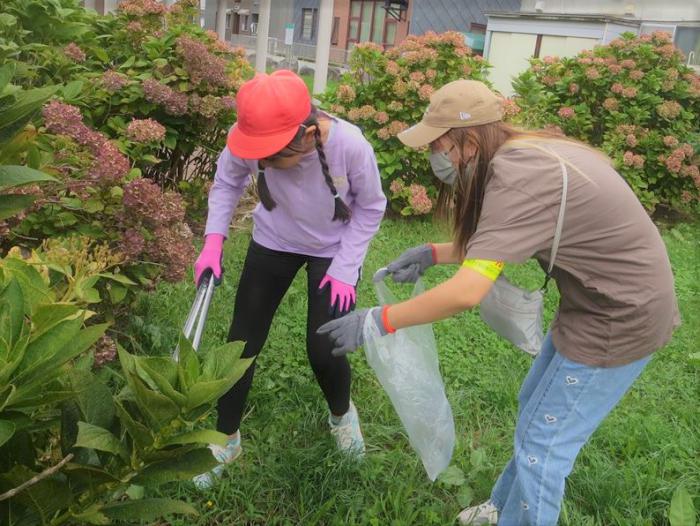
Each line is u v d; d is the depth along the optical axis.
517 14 12.21
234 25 24.16
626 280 2.08
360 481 2.92
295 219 2.70
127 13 5.09
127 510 1.58
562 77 7.88
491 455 3.19
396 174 6.50
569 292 2.18
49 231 3.02
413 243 5.83
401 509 2.75
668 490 2.92
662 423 3.45
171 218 3.23
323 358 2.83
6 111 1.54
